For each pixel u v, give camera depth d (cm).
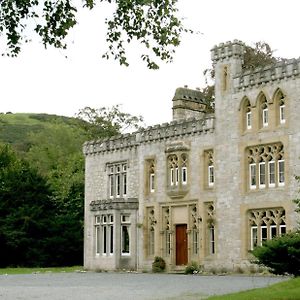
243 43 3856
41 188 5809
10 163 6756
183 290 2314
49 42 1508
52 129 8044
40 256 5547
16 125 12344
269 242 2261
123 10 1523
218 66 3906
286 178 3447
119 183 4603
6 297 2105
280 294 1719
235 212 3716
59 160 7506
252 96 3678
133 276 3559
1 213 5622
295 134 3425
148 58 1567
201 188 3944
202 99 4731
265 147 3597
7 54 1480
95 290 2391
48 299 2020
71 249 5678
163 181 4209
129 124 7119
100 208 4519
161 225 4194
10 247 5503
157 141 4284
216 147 3869
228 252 3725
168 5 1526
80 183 6506
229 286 2491
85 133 7581
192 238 3988
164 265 4122
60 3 1495
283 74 3506
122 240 4394
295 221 3369
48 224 5659
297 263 2233
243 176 3684
